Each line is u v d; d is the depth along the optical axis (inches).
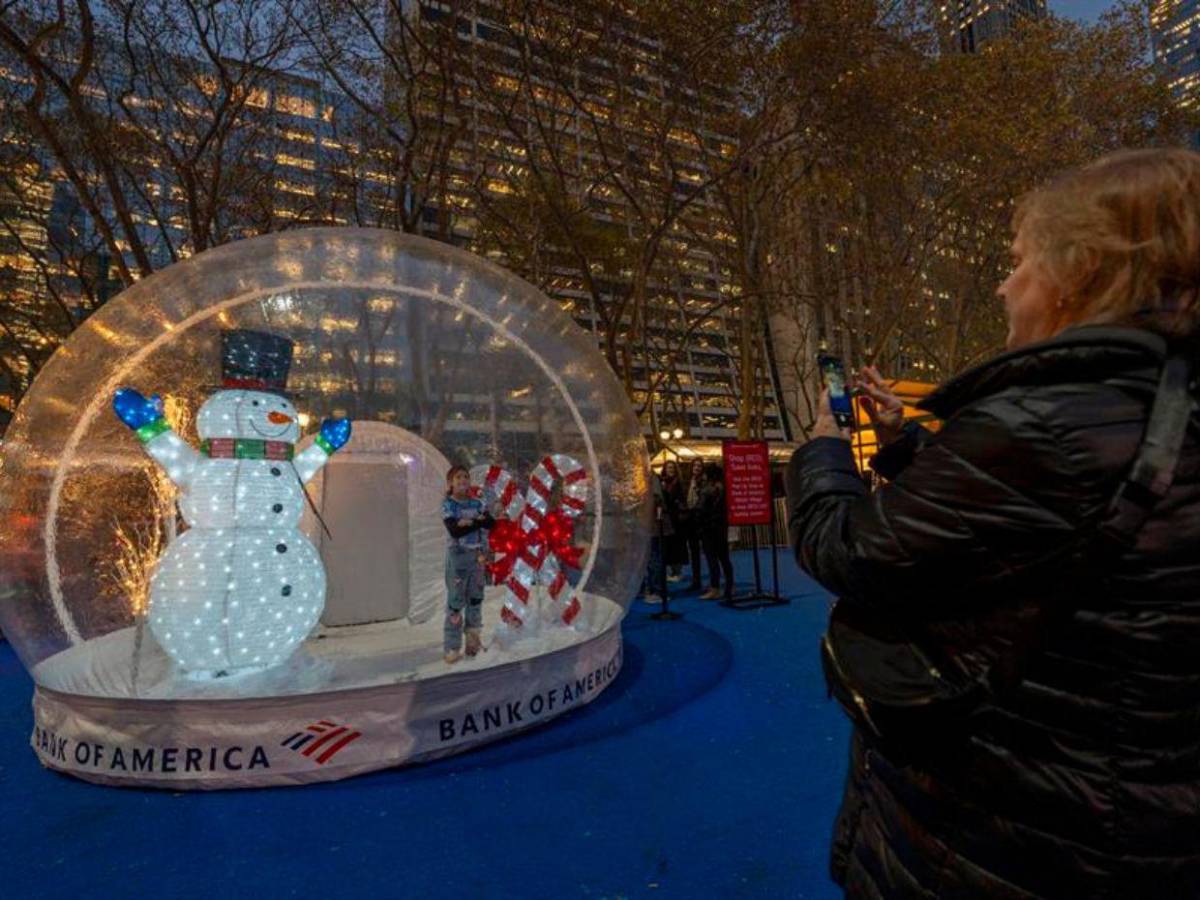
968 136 634.2
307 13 523.8
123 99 538.3
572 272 886.4
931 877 36.5
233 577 178.1
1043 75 661.3
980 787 34.8
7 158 620.4
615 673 232.5
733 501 383.9
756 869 113.6
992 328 935.0
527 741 176.2
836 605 42.8
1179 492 31.4
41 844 128.1
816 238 785.6
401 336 278.4
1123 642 31.4
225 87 523.2
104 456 208.1
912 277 762.8
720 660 259.3
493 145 681.0
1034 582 32.8
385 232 252.7
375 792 147.9
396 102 597.3
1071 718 32.5
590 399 282.5
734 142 663.1
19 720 209.6
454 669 178.4
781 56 565.0
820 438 48.9
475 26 580.4
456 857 120.3
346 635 242.4
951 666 35.3
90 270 747.4
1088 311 37.7
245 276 228.7
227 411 188.9
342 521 252.1
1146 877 31.9
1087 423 31.9
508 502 245.0
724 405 2025.1
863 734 39.4
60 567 197.9
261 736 151.8
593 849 121.7
